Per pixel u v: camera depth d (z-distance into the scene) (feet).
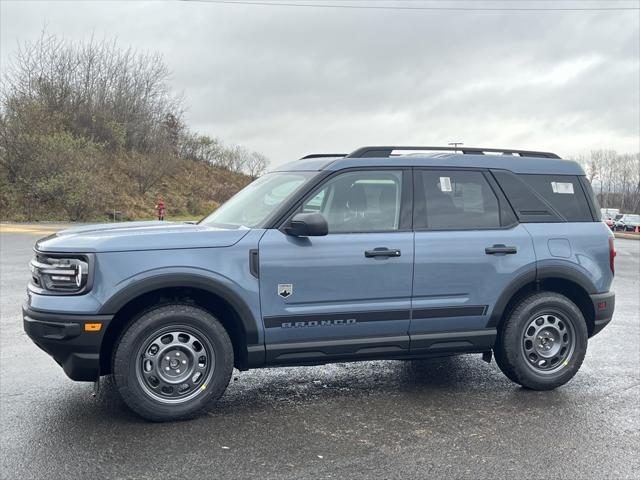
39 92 116.78
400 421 13.94
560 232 16.58
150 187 129.70
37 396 15.38
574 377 17.69
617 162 318.65
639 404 15.30
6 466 11.32
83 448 12.19
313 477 11.00
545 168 17.06
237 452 12.10
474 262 15.53
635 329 24.45
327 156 18.12
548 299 16.28
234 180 173.17
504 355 16.19
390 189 15.47
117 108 134.21
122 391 13.19
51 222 92.27
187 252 13.50
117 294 12.93
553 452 12.23
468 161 16.33
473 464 11.62
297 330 14.30
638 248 81.35
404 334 15.24
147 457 11.80
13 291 30.63
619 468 11.49
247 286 13.80
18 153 95.40
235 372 17.98
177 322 13.50
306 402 15.26
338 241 14.55
